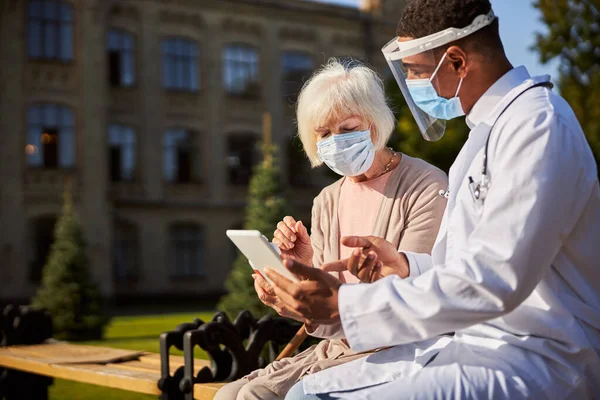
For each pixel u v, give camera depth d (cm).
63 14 2891
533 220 202
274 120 3472
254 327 393
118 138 3108
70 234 1496
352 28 3700
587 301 219
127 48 3139
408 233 296
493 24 232
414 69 239
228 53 3388
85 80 2911
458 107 241
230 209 3341
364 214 315
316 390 229
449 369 214
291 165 3525
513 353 213
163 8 3219
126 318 2158
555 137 207
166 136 3225
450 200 233
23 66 2814
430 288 204
